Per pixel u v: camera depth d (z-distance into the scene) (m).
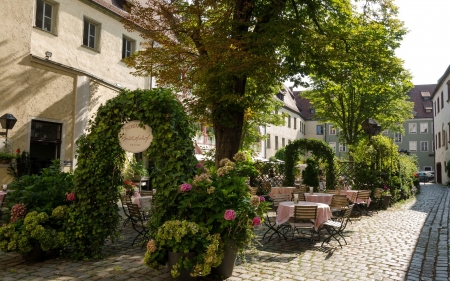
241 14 10.99
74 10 16.31
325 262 6.90
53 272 5.95
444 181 39.00
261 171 19.75
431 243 8.59
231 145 11.66
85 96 14.99
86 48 16.97
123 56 19.73
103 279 5.64
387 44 13.52
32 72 13.12
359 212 14.11
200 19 11.27
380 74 12.59
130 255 7.06
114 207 7.08
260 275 6.01
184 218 5.80
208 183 5.73
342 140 27.19
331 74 12.15
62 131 14.14
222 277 5.72
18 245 6.21
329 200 11.59
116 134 6.84
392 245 8.38
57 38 15.45
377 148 17.02
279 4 11.11
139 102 6.64
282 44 11.07
